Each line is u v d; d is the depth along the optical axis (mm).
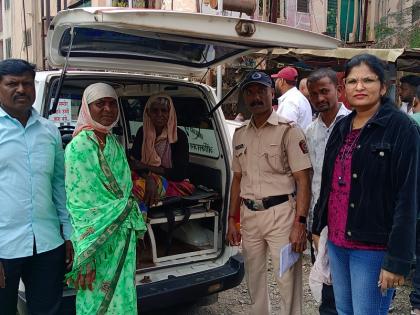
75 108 3539
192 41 2836
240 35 2457
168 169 3637
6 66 2389
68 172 2467
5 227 2436
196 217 3461
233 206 3303
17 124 2457
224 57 3365
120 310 2520
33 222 2496
